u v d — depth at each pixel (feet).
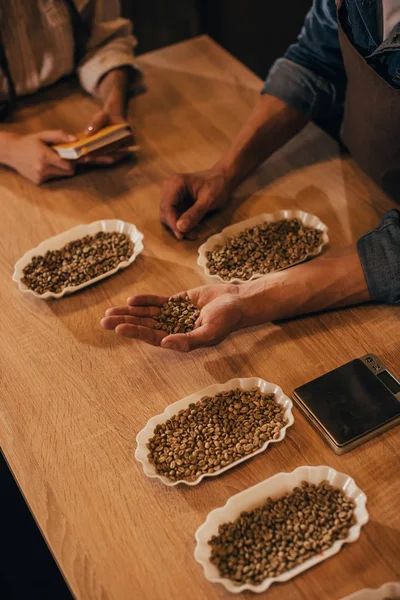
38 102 6.97
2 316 4.99
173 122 6.57
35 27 6.70
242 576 3.45
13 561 5.96
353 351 4.53
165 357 4.61
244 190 5.83
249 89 6.91
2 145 6.09
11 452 4.17
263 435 4.03
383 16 4.75
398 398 4.16
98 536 3.74
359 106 5.22
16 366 4.65
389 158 5.23
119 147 6.12
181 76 7.12
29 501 3.92
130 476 3.99
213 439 4.05
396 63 4.87
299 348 4.58
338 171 5.90
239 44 12.25
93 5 6.93
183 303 4.68
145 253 5.37
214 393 4.29
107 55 6.89
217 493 3.86
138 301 4.63
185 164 6.14
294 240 5.23
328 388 4.24
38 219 5.75
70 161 5.93
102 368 4.58
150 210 5.74
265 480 3.76
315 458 3.98
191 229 5.52
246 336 4.68
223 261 5.11
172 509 3.81
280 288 4.66
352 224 5.41
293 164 6.02
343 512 3.65
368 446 4.00
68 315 4.96
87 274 5.16
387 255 4.65
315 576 3.48
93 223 5.51
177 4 12.08
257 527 3.62
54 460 4.10
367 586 3.43
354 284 4.68
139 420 4.26
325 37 5.56
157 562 3.60
